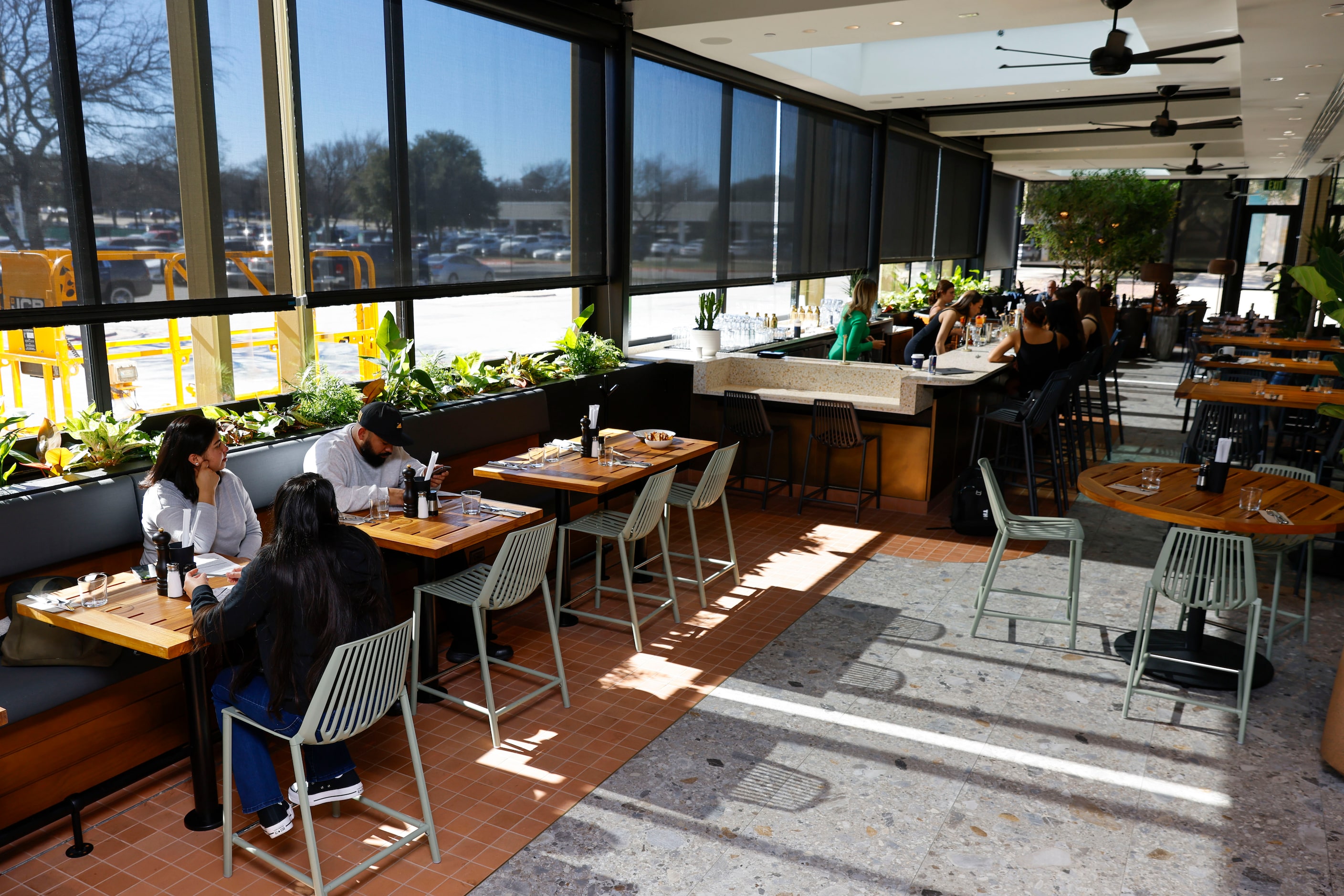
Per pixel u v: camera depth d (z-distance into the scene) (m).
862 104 10.55
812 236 10.40
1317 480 6.71
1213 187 18.52
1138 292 20.23
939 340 8.84
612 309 7.52
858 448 7.29
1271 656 4.63
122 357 4.64
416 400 5.48
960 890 2.90
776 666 4.48
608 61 7.05
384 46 5.23
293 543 2.80
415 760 2.98
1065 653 4.64
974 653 4.63
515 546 3.71
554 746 3.74
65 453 3.76
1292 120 10.53
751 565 5.95
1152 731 3.90
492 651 4.54
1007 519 4.82
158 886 2.90
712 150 8.41
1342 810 3.35
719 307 9.34
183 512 3.55
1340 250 10.55
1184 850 3.11
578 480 4.57
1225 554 3.74
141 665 3.36
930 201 13.43
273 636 2.81
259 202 4.66
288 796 3.35
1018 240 20.03
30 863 3.00
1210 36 7.36
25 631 3.19
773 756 3.67
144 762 3.39
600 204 7.18
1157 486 4.45
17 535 3.36
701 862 3.02
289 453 4.44
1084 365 7.52
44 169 3.78
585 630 4.91
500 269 6.29
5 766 3.05
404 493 4.24
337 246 5.10
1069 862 3.04
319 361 5.59
